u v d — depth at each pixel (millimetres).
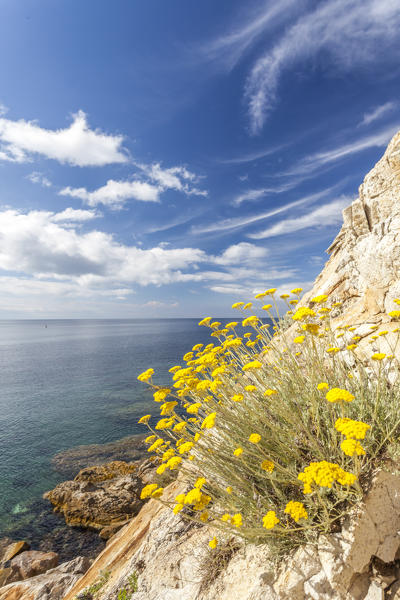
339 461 2596
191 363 4094
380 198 6645
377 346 4598
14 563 10828
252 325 4660
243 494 2975
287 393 3541
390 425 2750
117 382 47594
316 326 3189
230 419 3271
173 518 4086
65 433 26438
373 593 1981
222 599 2494
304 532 2361
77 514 13789
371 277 5781
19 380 52938
